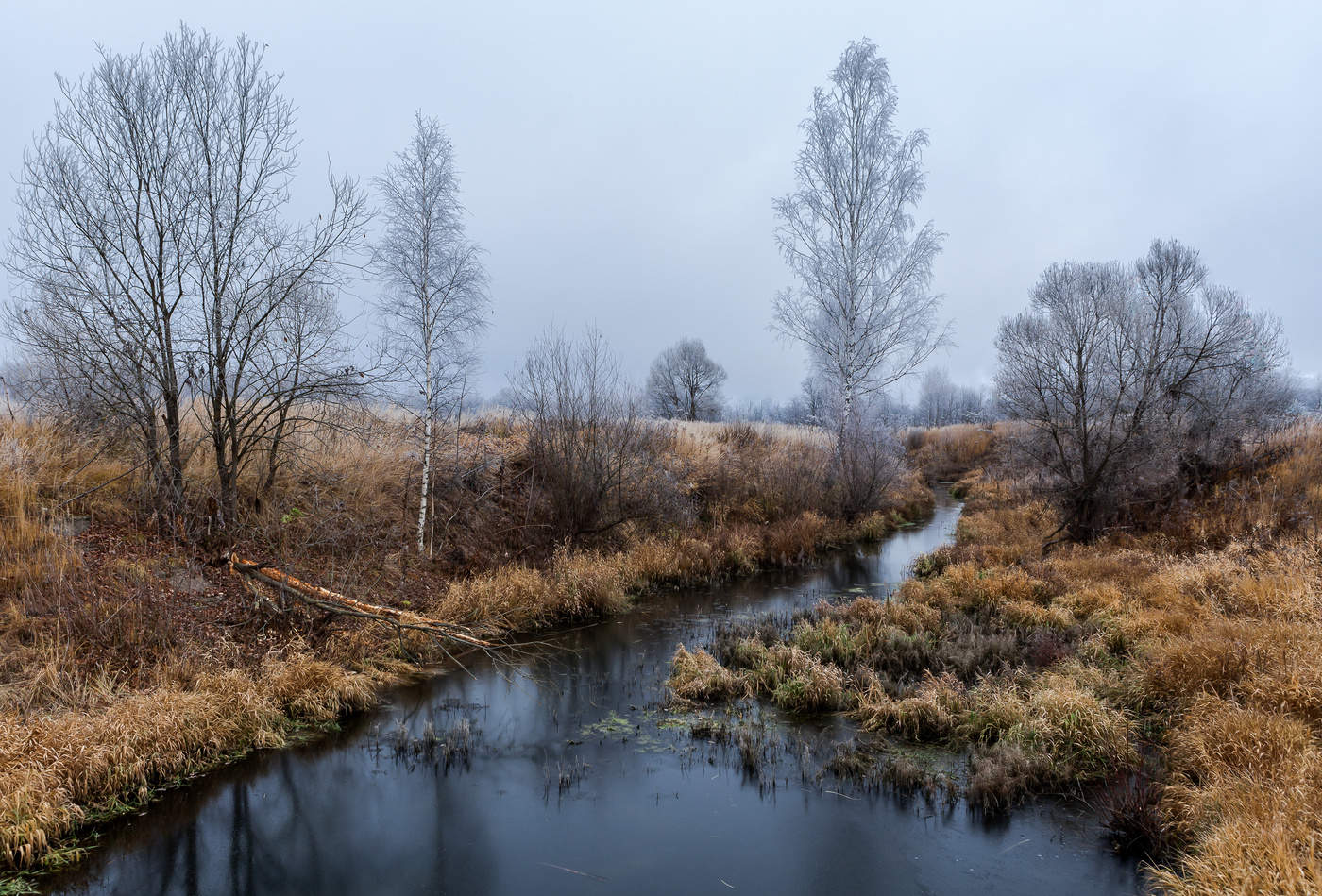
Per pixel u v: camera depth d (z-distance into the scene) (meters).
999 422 37.16
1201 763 5.56
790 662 8.54
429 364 11.55
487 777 6.41
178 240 8.82
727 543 15.43
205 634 7.82
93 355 8.68
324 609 8.66
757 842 5.43
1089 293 14.59
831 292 20.27
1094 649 8.42
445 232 11.35
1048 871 4.95
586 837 5.52
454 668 9.12
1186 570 10.61
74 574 7.56
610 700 8.19
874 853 5.25
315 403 10.52
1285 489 13.67
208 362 9.08
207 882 4.91
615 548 14.29
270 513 10.26
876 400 22.56
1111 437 14.16
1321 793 4.62
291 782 6.27
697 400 43.41
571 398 13.86
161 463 9.08
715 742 7.09
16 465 8.66
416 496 12.50
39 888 4.75
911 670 8.63
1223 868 4.23
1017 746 6.33
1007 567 12.91
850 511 20.00
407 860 5.20
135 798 5.84
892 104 19.94
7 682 6.33
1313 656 6.35
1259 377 15.63
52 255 8.43
